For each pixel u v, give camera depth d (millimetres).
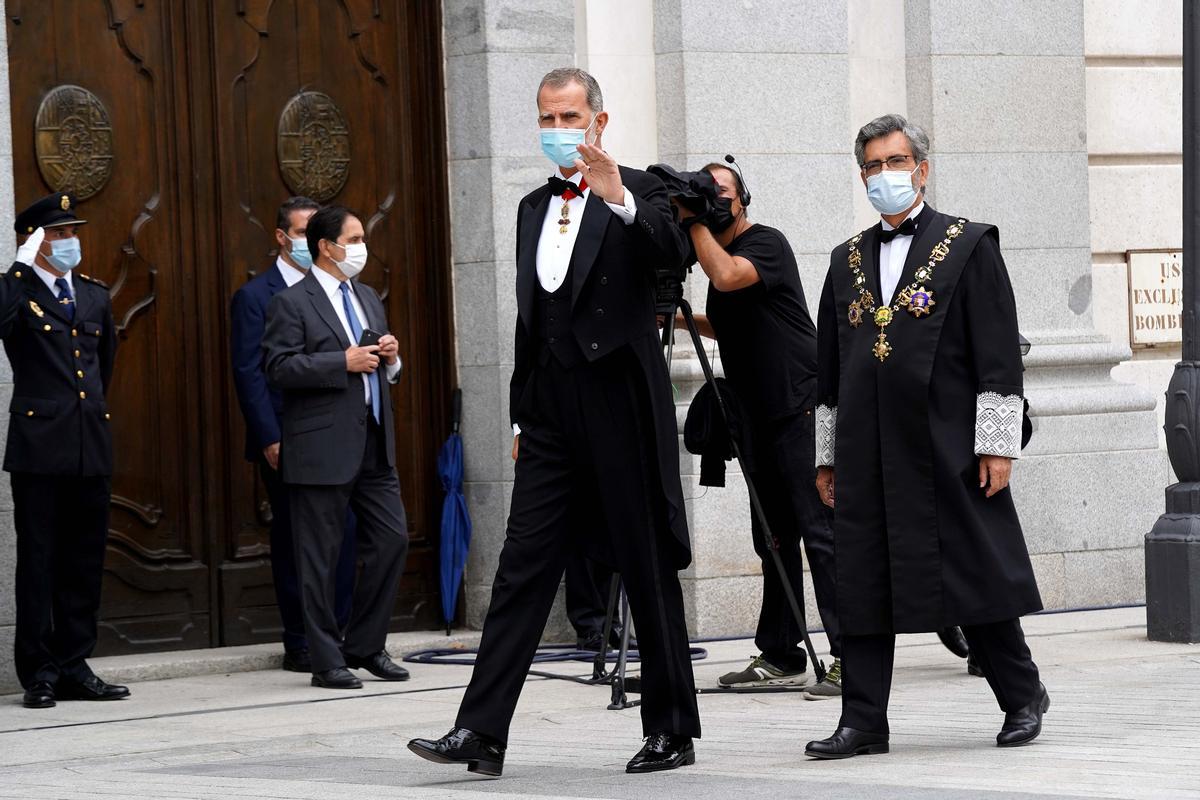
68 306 20594
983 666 15367
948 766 14023
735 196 19344
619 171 14492
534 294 14680
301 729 18219
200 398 23672
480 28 24531
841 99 25750
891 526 15016
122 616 23109
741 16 25109
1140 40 28828
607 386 14414
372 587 21875
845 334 15531
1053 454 26375
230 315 23516
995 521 15211
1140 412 27141
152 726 18734
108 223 23156
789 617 20094
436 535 25234
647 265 14477
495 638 14383
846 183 25766
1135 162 28859
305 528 21422
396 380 22172
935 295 15125
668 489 14414
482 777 14547
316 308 21734
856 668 15094
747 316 19500
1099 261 28625
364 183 24844
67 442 20297
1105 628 24062
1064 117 27391
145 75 23438
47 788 14969
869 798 12438
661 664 14562
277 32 24297
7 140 21625
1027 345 22344
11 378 21484
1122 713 16828
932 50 26641
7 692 21453
